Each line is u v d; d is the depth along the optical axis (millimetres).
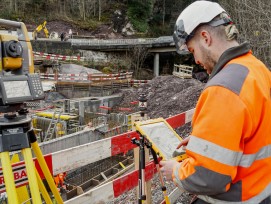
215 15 1481
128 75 25625
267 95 1436
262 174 1451
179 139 2246
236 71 1404
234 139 1310
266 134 1426
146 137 2127
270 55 16484
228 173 1320
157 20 46406
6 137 1646
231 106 1328
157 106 17328
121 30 43250
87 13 43656
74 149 2500
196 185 1372
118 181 2766
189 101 14977
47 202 2109
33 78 1753
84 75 22562
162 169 1722
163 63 37438
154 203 4023
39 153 1964
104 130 10805
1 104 1646
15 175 2158
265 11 17766
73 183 8109
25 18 39344
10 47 1664
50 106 16453
